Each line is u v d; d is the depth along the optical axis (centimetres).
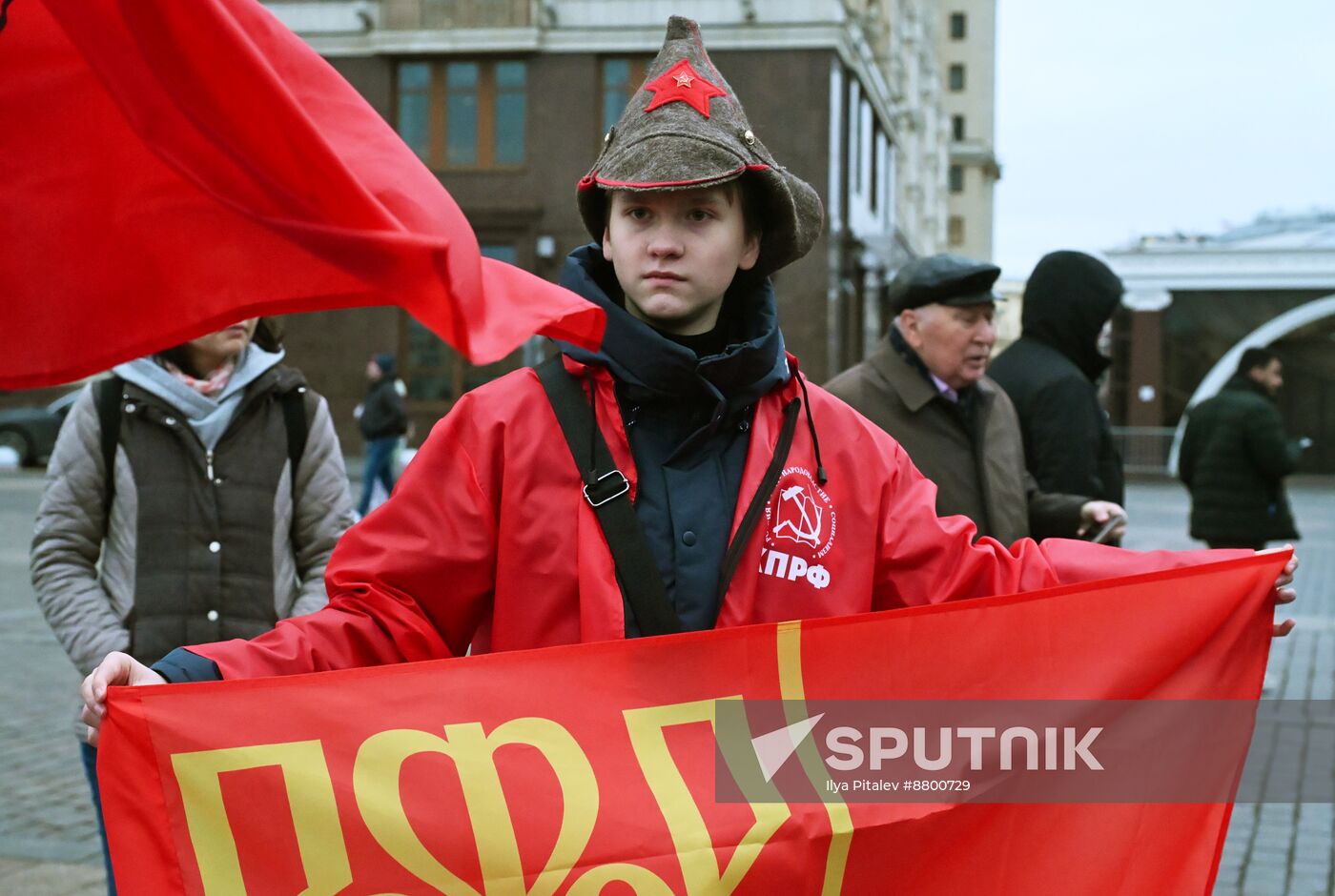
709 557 189
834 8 2367
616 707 186
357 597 188
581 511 187
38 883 393
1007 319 5053
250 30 151
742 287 206
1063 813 204
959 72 6756
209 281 156
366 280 138
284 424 292
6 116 155
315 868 180
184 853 179
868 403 363
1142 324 3319
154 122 140
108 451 278
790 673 191
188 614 276
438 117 2512
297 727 181
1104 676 206
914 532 203
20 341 160
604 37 2445
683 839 184
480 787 182
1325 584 1172
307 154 134
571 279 196
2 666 710
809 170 2398
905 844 193
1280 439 698
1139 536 1574
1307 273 3244
